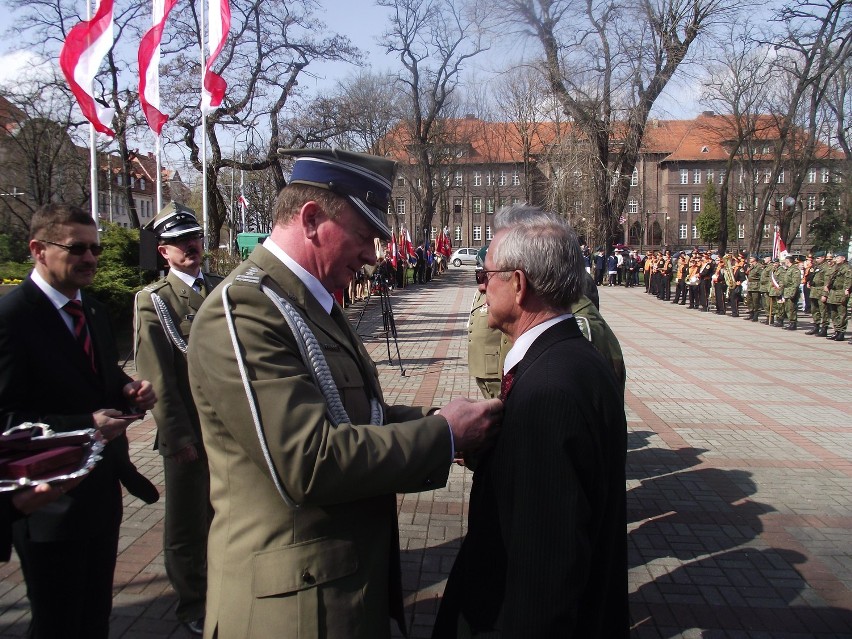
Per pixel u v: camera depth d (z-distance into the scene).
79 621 2.21
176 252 3.07
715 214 53.78
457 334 13.38
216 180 17.39
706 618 3.16
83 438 1.60
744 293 18.20
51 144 24.14
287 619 1.42
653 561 3.75
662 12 22.91
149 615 3.06
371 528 1.56
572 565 1.34
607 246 30.02
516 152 55.62
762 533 4.11
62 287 2.22
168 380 2.85
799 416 6.98
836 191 32.34
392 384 8.46
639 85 23.12
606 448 1.47
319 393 1.45
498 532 1.49
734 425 6.61
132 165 19.00
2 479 1.43
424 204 34.59
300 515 1.45
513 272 1.63
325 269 1.65
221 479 1.51
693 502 4.60
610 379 1.54
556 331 1.60
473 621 1.53
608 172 24.14
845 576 3.58
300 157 1.64
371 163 1.66
